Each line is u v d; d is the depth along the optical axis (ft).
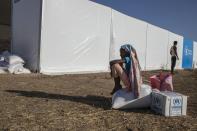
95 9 46.85
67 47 42.63
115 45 52.49
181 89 34.99
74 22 43.32
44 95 24.36
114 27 51.93
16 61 38.42
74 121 17.13
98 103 22.09
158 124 17.34
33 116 17.66
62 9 41.29
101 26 48.62
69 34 42.73
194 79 50.21
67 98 23.59
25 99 22.25
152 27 65.72
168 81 21.50
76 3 43.27
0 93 24.16
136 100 20.10
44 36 39.40
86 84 32.99
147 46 64.64
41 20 38.93
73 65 43.98
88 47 46.24
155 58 69.05
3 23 69.00
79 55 44.80
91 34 46.57
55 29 40.65
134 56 20.56
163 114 19.03
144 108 20.61
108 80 38.68
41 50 39.17
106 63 50.42
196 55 97.66
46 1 39.22
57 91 26.81
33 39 40.40
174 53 56.75
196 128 17.01
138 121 17.72
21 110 18.88
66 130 15.53
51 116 17.85
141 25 61.05
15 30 45.42
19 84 29.66
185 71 73.05
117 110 19.98
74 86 30.71
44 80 33.65
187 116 19.36
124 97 20.13
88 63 46.62
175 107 19.11
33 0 40.57
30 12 41.24
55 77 36.99
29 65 40.86
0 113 17.97
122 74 20.51
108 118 18.04
